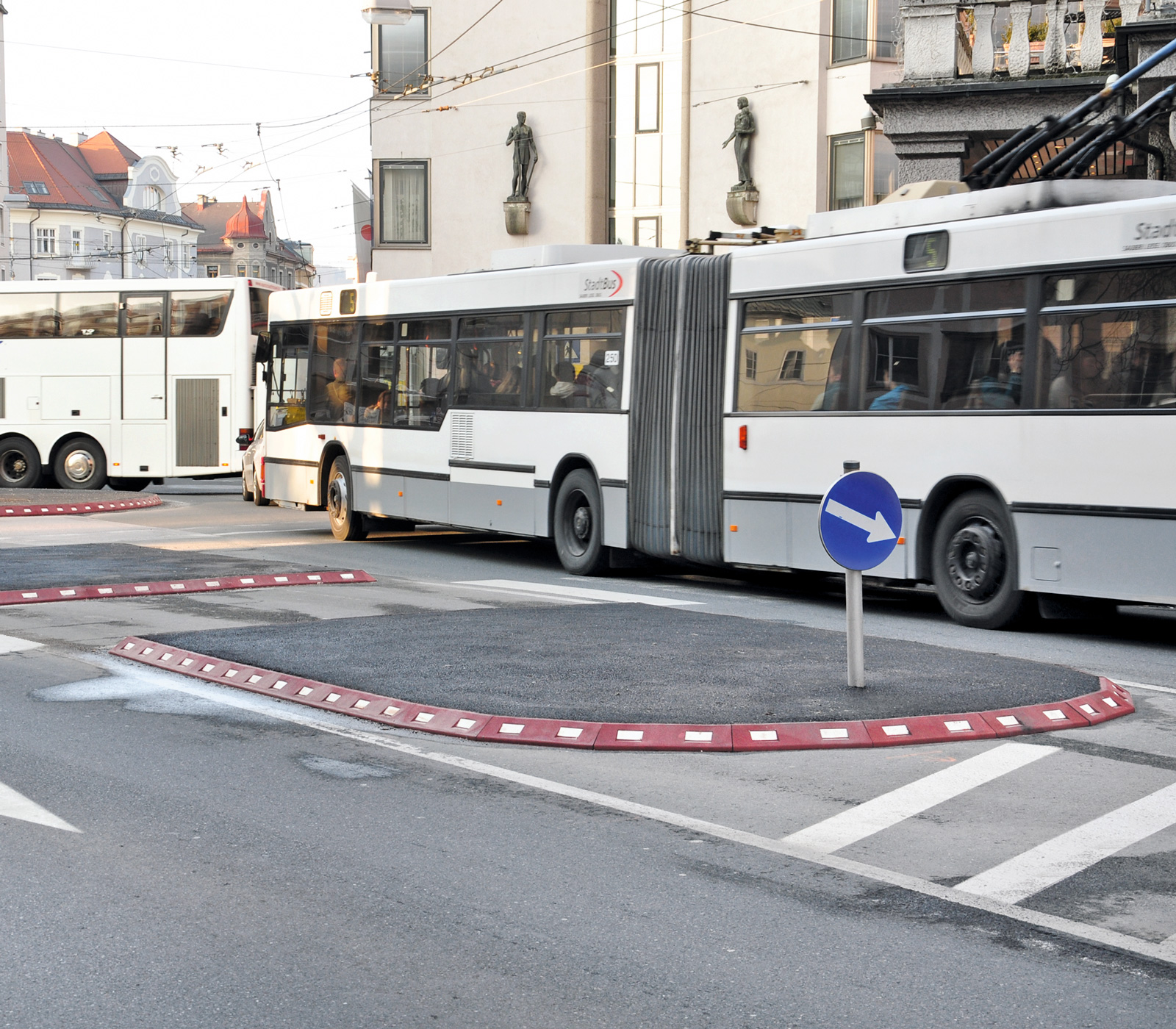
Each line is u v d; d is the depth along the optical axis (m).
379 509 18.73
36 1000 4.27
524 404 16.09
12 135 102.69
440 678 8.76
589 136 37.16
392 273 38.69
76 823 6.15
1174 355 10.03
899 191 13.11
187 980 4.42
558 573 15.62
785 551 12.95
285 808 6.38
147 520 23.11
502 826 6.07
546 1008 4.20
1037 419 10.83
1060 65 19.91
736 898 5.16
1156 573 10.12
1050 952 4.62
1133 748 7.29
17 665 9.93
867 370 12.20
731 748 7.34
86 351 29.42
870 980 4.39
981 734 7.53
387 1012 4.18
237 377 28.97
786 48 31.05
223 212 142.50
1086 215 10.54
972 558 11.40
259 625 11.20
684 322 14.05
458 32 37.97
